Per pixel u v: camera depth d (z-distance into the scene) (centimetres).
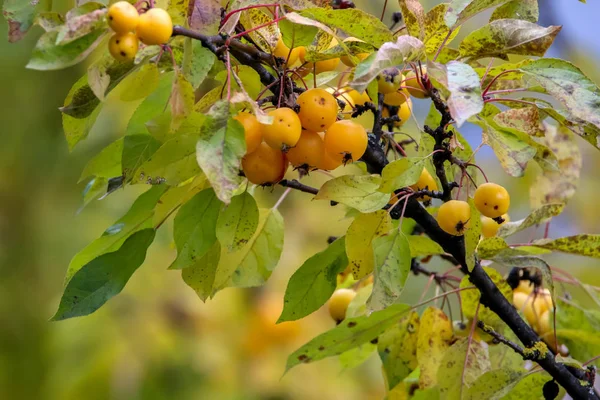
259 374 148
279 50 92
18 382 145
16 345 150
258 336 155
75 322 141
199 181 91
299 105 88
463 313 101
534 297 105
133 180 88
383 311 98
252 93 94
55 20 85
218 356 144
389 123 99
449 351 97
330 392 150
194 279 93
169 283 150
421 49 86
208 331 148
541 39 90
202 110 90
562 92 89
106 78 86
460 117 84
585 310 105
